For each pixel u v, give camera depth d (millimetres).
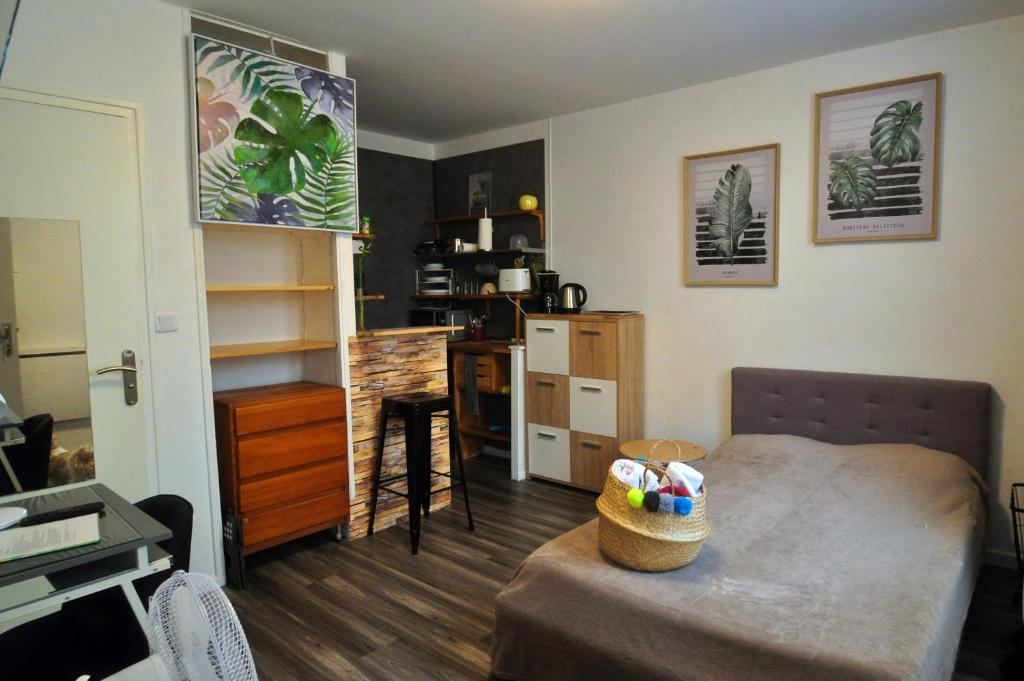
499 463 5109
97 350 2598
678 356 4191
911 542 2250
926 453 3045
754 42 3299
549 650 1979
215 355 3016
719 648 1678
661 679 1693
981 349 3141
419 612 2705
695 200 4031
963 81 3113
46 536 1604
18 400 2385
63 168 2490
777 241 3730
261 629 2570
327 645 2453
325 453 3336
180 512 1999
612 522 2072
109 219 2615
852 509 2568
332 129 3307
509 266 5059
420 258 5465
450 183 5465
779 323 3764
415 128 4996
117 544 1553
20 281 2404
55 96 2457
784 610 1788
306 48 3275
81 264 2549
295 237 3684
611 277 4492
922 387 3205
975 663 2309
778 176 3695
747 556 2152
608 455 4141
